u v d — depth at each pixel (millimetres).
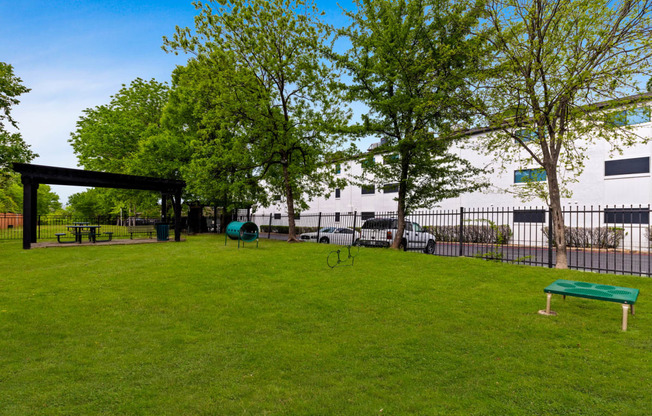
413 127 13312
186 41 16281
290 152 18469
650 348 4211
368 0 13289
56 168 14539
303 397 3080
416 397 3090
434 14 12398
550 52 9172
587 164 19922
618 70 8258
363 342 4453
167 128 24672
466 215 24203
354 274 8797
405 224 16234
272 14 16953
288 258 11328
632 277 8266
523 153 20484
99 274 8570
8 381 3332
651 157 17734
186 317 5457
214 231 27625
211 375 3516
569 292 5184
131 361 3824
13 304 5898
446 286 7516
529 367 3697
